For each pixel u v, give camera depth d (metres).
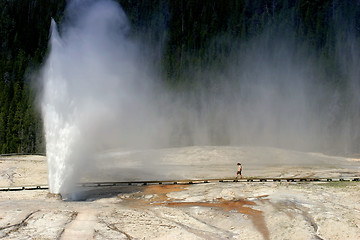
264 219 18.45
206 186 27.62
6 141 66.81
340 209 19.47
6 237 15.04
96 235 15.66
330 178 31.19
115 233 15.99
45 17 89.75
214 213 19.52
